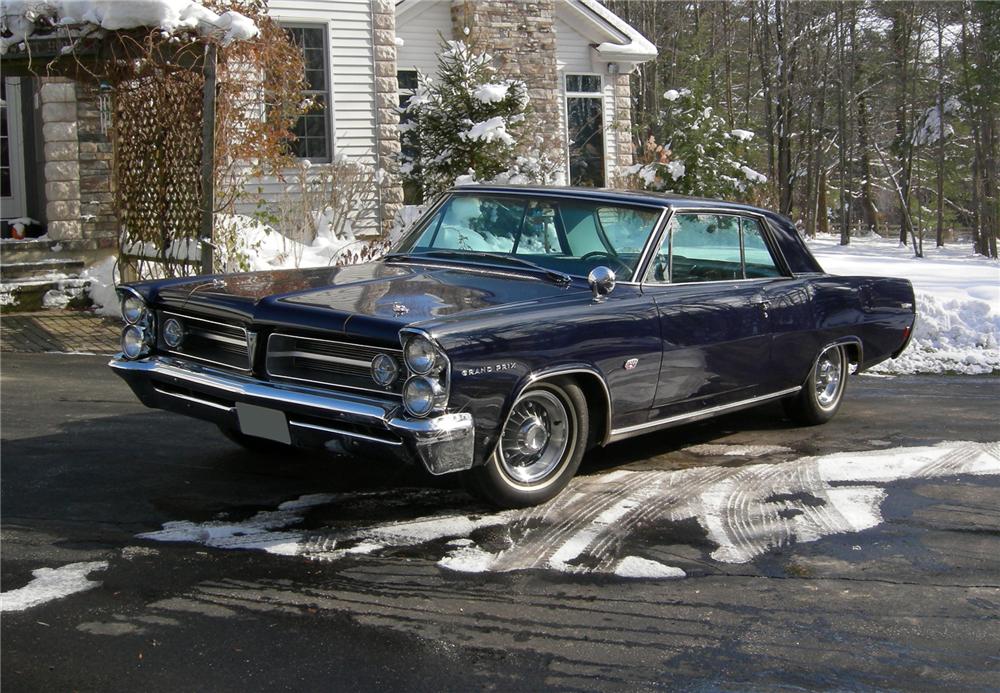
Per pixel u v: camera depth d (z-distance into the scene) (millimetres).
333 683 3312
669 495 5516
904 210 37156
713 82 34500
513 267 5730
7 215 13508
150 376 5223
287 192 14750
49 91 12961
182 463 5816
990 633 3877
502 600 4031
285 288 5180
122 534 4625
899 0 34344
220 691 3236
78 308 12234
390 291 5113
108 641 3561
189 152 10594
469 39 18797
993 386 9609
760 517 5191
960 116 35000
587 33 22938
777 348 6473
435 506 5156
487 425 4613
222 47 10031
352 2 16312
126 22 9758
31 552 4375
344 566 4316
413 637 3672
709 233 6164
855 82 36594
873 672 3521
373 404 4480
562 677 3414
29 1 9836
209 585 4074
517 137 18094
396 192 16703
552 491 5164
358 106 16500
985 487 5879
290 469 5746
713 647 3684
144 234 11547
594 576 4320
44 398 7469
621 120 23484
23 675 3293
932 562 4637
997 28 30688
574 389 5141
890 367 10633
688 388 5816
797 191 47406
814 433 7145
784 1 35875
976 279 17625
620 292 5484
